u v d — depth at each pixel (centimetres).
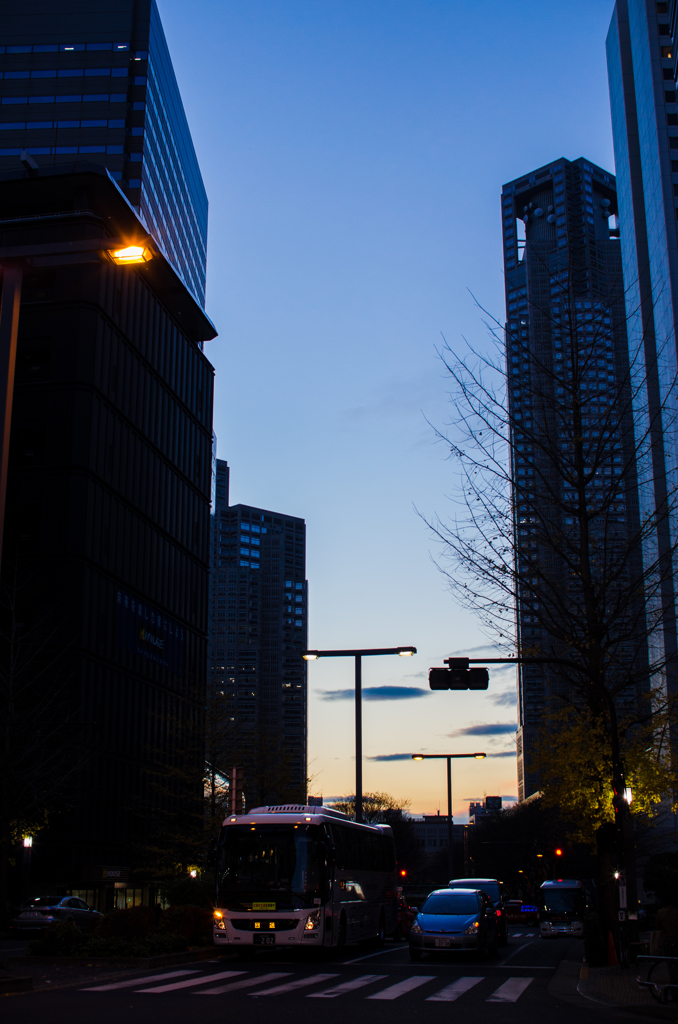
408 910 3775
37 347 6284
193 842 4672
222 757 4909
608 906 2055
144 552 6906
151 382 7250
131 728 6406
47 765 4484
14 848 5022
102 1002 1386
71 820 5469
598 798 2200
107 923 2247
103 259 1623
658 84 11231
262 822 2209
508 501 2128
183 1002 1391
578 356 2181
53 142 11112
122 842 6097
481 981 1798
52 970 1930
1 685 4456
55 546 5897
